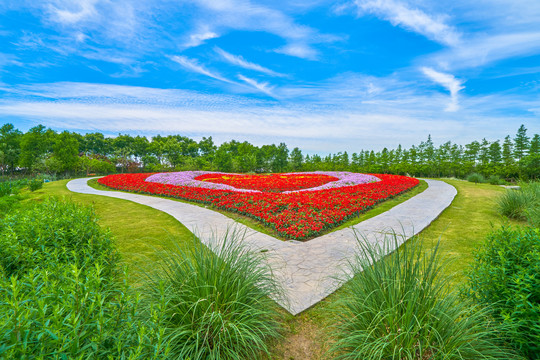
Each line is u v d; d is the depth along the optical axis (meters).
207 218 7.82
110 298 2.30
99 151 71.25
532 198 6.93
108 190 15.45
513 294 2.06
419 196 11.29
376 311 2.20
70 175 41.06
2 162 40.66
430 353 1.98
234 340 2.33
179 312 2.27
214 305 2.35
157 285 2.42
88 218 3.59
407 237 5.59
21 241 2.74
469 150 38.31
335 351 2.41
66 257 2.56
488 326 2.11
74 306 1.42
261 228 6.75
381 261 2.49
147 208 9.48
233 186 15.34
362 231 6.18
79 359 1.12
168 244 5.39
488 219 7.10
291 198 9.28
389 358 2.03
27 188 16.30
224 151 41.91
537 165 30.64
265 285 3.16
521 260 2.18
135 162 58.41
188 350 2.07
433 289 2.19
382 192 11.28
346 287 2.98
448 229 6.23
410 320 1.96
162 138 77.12
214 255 2.73
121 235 6.10
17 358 1.11
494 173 31.53
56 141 36.88
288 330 2.76
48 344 1.18
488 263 2.46
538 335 1.83
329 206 8.12
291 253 4.86
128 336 1.41
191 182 16.08
